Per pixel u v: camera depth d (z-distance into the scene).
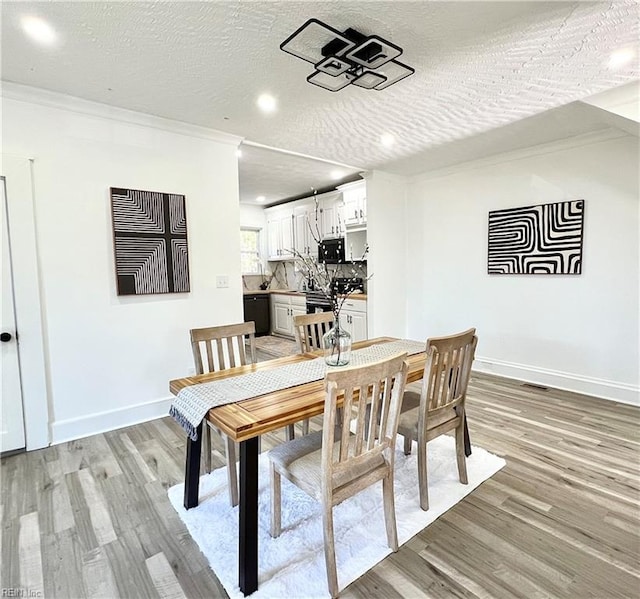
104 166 2.87
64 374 2.78
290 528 1.87
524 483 2.21
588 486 2.18
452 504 2.03
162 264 3.15
